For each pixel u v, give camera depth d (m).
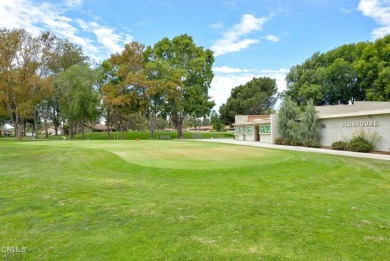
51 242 3.95
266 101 63.25
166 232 4.35
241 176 9.69
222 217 5.10
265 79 64.38
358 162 13.03
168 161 13.14
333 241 4.04
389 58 37.41
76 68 45.69
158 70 45.62
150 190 7.56
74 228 4.51
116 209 5.57
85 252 3.64
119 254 3.59
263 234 4.29
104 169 11.37
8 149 19.77
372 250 3.76
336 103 49.78
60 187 7.74
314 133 25.44
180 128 50.78
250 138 38.56
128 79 42.94
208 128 116.75
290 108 29.72
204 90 50.03
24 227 4.54
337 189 7.88
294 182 8.83
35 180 8.84
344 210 5.64
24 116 44.31
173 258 3.49
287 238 4.14
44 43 46.59
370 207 5.92
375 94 39.06
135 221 4.86
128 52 45.16
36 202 6.04
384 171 10.66
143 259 3.46
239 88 64.25
